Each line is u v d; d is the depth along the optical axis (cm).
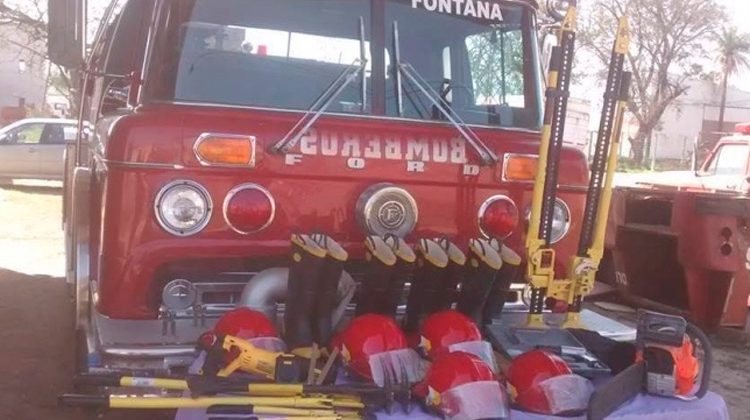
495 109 425
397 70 402
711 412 316
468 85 420
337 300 341
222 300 357
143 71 371
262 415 281
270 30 383
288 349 324
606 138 368
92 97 539
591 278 371
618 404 305
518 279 400
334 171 360
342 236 363
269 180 351
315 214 359
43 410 502
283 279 347
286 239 354
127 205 334
